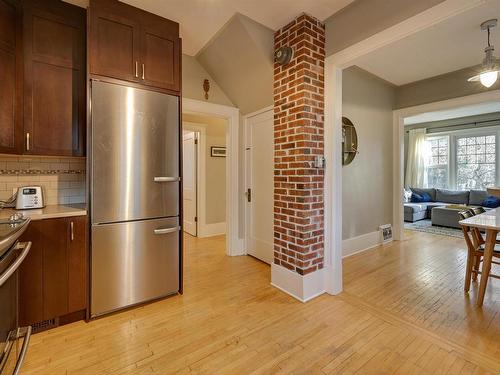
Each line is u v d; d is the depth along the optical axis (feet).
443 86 12.16
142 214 6.92
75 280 6.09
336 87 7.65
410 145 24.22
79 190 7.82
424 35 8.60
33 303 5.60
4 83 5.61
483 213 8.68
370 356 5.09
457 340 5.58
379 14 6.48
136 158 6.78
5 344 3.80
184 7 7.03
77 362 4.91
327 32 7.74
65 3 6.48
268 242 10.53
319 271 7.80
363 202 12.58
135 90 6.75
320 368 4.78
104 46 6.34
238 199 11.80
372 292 7.95
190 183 15.78
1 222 4.55
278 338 5.67
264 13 7.39
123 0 6.61
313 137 7.55
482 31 8.38
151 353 5.18
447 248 12.77
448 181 22.31
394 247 12.98
